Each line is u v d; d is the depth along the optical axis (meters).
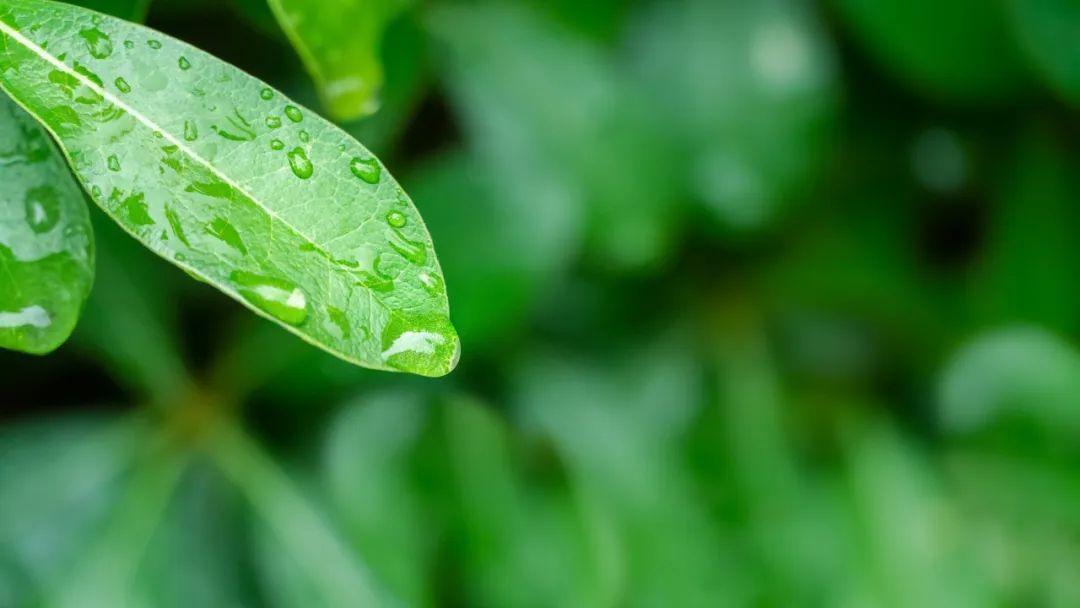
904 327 0.76
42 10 0.47
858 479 0.73
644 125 0.66
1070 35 0.63
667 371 0.72
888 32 0.66
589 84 0.64
